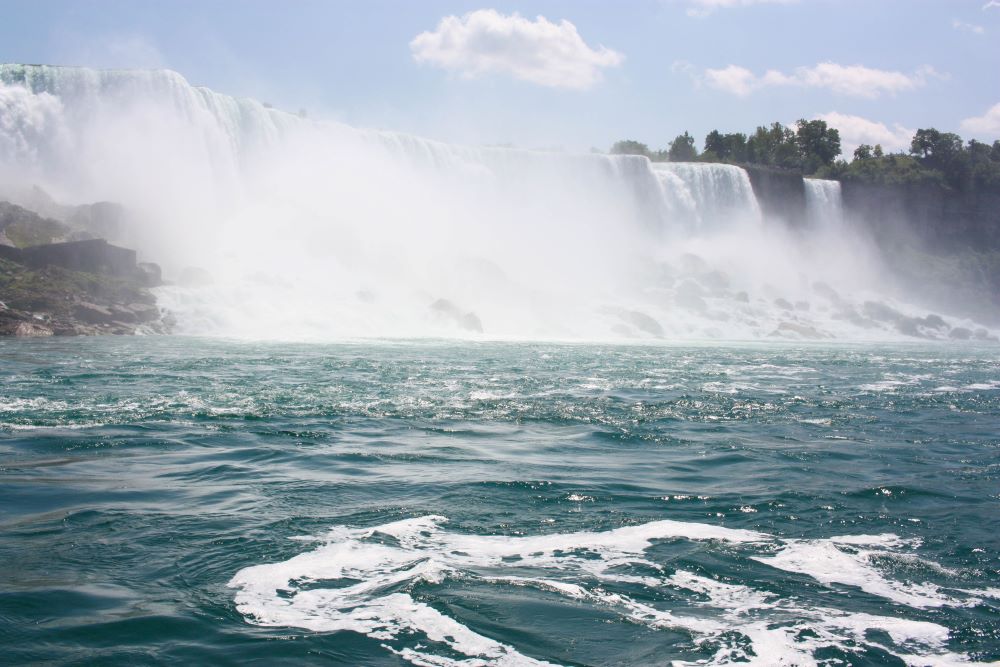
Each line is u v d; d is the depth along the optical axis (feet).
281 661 17.72
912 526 29.32
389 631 19.35
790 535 27.86
